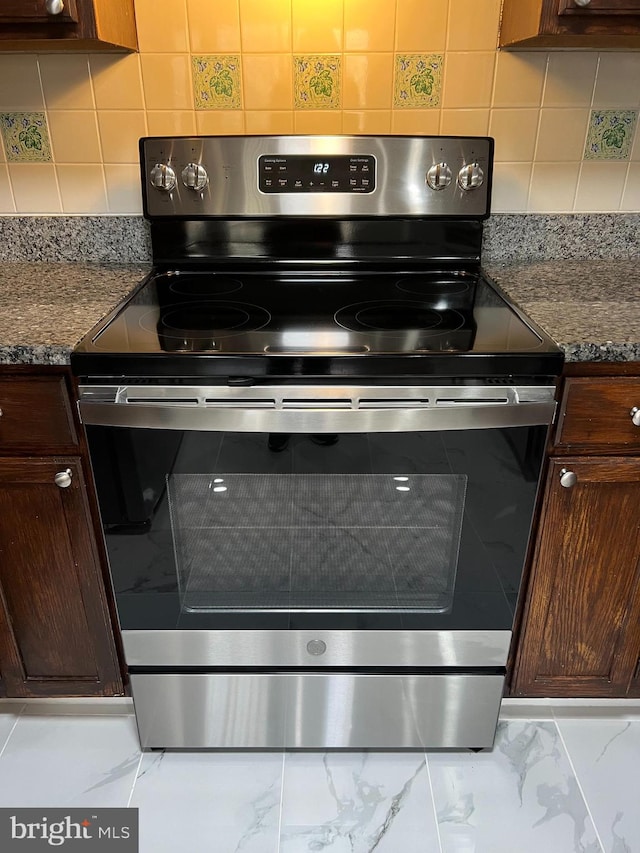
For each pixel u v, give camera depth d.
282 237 1.40
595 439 1.06
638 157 1.46
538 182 1.48
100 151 1.44
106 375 0.97
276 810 1.22
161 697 1.27
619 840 1.16
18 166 1.45
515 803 1.23
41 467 1.08
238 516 1.07
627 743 1.36
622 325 1.05
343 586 1.14
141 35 1.34
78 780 1.28
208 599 1.16
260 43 1.35
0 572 1.17
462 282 1.35
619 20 1.11
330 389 0.97
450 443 1.01
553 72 1.38
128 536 1.09
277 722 1.30
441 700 1.26
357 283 1.36
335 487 1.04
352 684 1.24
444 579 1.14
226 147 1.31
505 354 0.95
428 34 1.34
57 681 1.30
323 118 1.42
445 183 1.34
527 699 1.43
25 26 1.11
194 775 1.29
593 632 1.23
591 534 1.14
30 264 1.48
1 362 0.98
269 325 1.09
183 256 1.42
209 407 0.98
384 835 1.17
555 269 1.43
